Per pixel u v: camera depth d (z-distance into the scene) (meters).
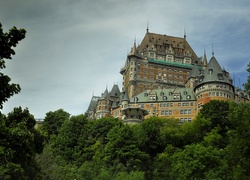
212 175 57.41
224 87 130.75
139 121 119.56
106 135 98.88
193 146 67.12
